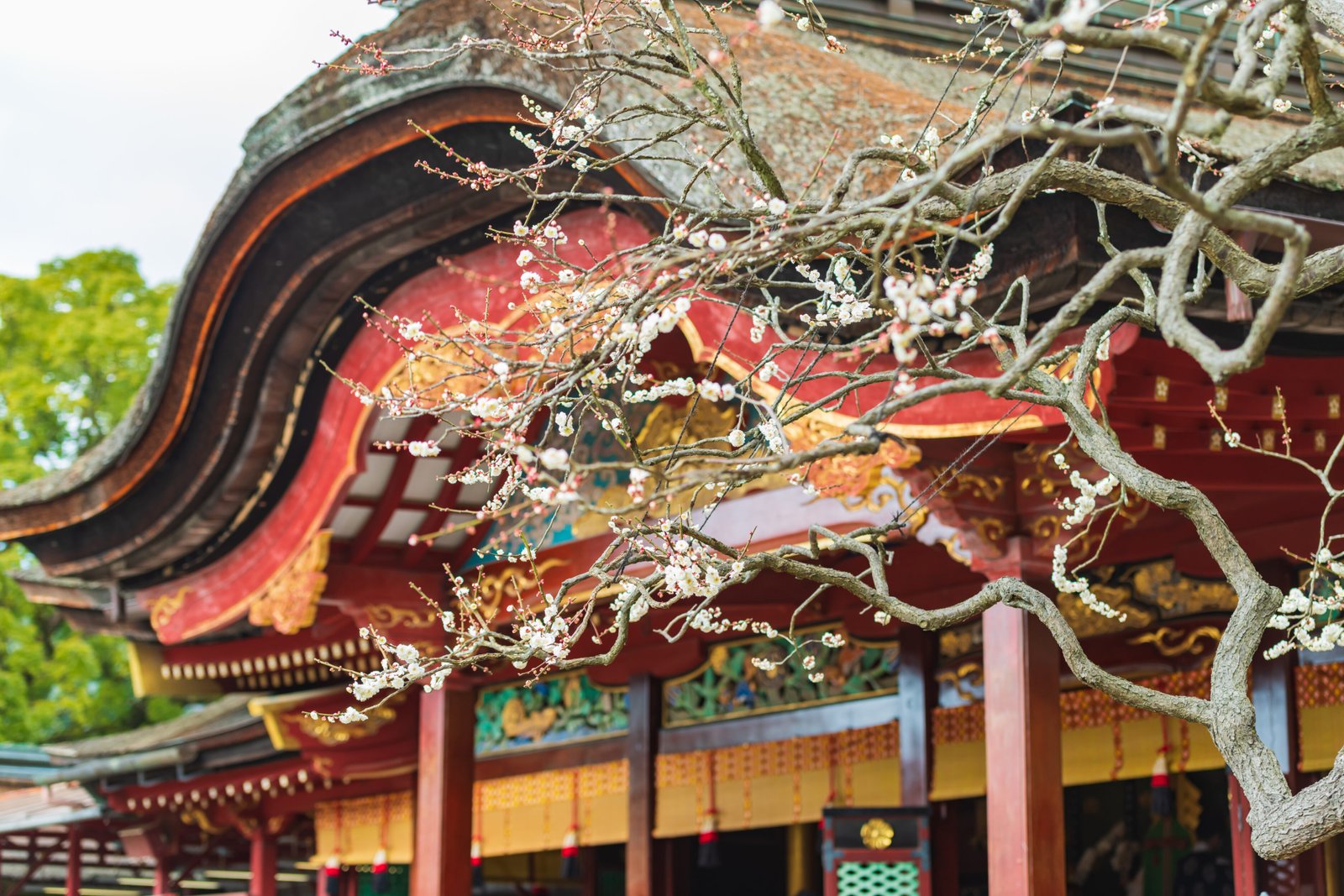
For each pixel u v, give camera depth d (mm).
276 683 16125
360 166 9219
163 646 15273
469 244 9852
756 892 19000
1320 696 10312
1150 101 11242
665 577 5047
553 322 4953
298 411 10922
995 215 7012
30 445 31438
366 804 17828
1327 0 5449
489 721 16250
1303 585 10148
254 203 9711
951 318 5652
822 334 7816
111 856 24375
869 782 12719
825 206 4895
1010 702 8336
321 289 10164
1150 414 8000
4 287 31672
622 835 14641
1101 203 5309
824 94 8234
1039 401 5090
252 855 19625
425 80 8500
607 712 15008
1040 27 3797
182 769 18812
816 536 5668
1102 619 11547
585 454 11789
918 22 11305
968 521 8344
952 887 13359
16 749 25750
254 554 11938
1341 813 4496
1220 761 10906
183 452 11578
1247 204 7074
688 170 7426
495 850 15906
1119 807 14688
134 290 32344
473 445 11273
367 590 11906
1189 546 10594
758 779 13500
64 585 14281
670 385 5328
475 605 5992
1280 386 8016
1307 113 10398
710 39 8344
